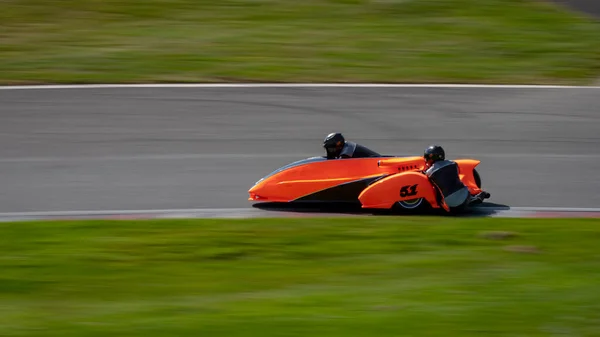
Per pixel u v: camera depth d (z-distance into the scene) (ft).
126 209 154.20
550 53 278.67
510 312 96.48
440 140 200.34
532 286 107.45
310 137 202.80
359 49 282.36
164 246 128.77
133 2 334.03
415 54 277.03
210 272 116.57
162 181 171.01
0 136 202.90
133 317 96.58
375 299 102.73
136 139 200.23
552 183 169.68
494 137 202.28
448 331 90.12
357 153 157.58
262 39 292.40
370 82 249.34
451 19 315.17
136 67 261.44
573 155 188.75
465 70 261.65
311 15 320.29
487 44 287.48
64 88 241.76
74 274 115.55
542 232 136.56
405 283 110.11
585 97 235.40
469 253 124.67
